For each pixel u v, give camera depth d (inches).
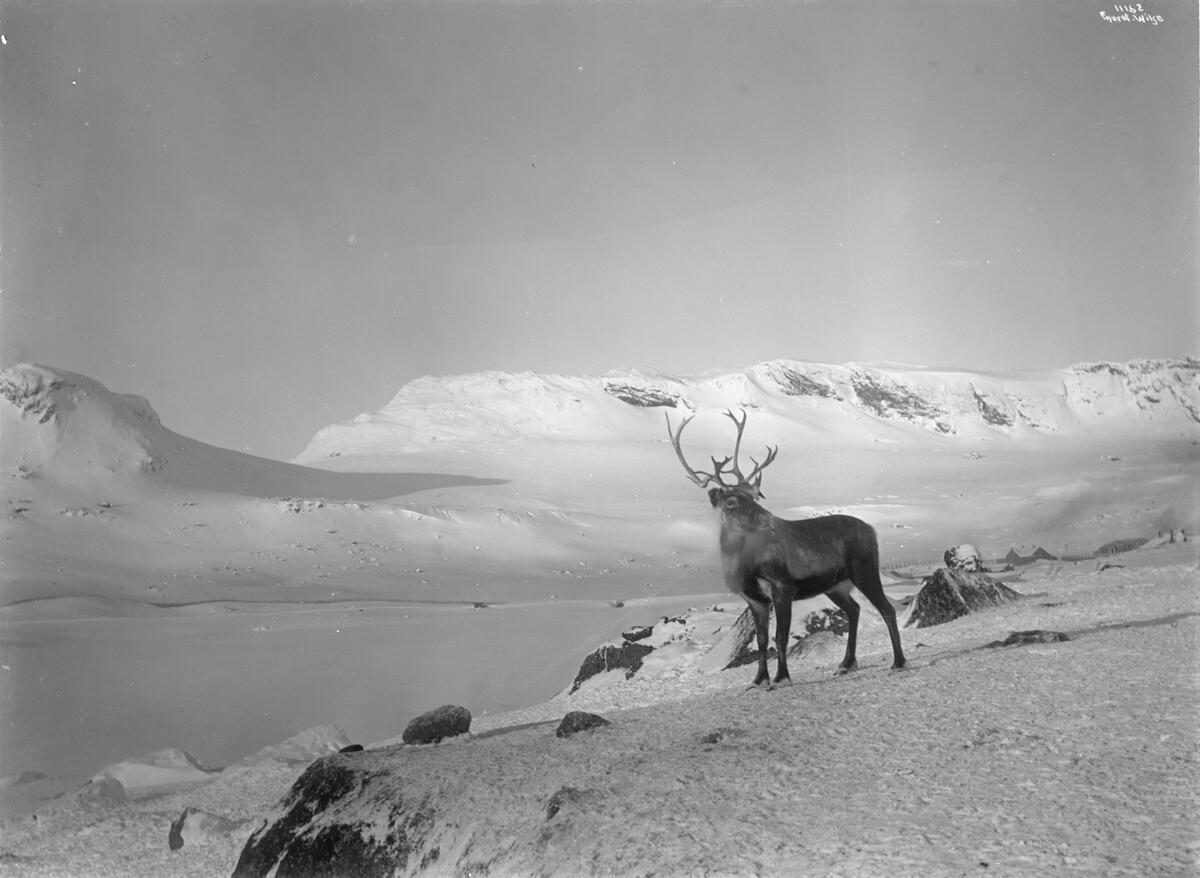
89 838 441.7
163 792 569.3
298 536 6609.3
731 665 645.9
